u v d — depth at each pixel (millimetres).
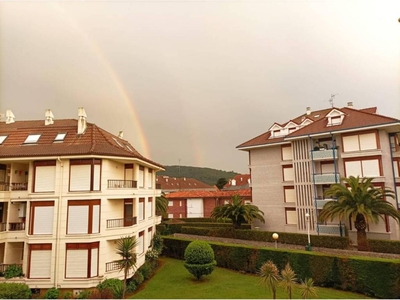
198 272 20594
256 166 36031
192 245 21453
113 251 19500
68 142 20547
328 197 28500
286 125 34656
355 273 17719
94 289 17203
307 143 30609
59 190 18562
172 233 39406
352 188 23250
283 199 33000
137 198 21828
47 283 17562
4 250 19266
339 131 27734
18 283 17438
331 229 27656
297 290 18188
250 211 32062
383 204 22266
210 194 54344
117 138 27516
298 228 30406
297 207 30703
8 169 20781
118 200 20953
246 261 22812
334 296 17078
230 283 20047
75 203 18438
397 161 27234
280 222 32969
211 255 21156
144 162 22500
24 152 19250
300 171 30797
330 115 30141
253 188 35844
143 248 24109
